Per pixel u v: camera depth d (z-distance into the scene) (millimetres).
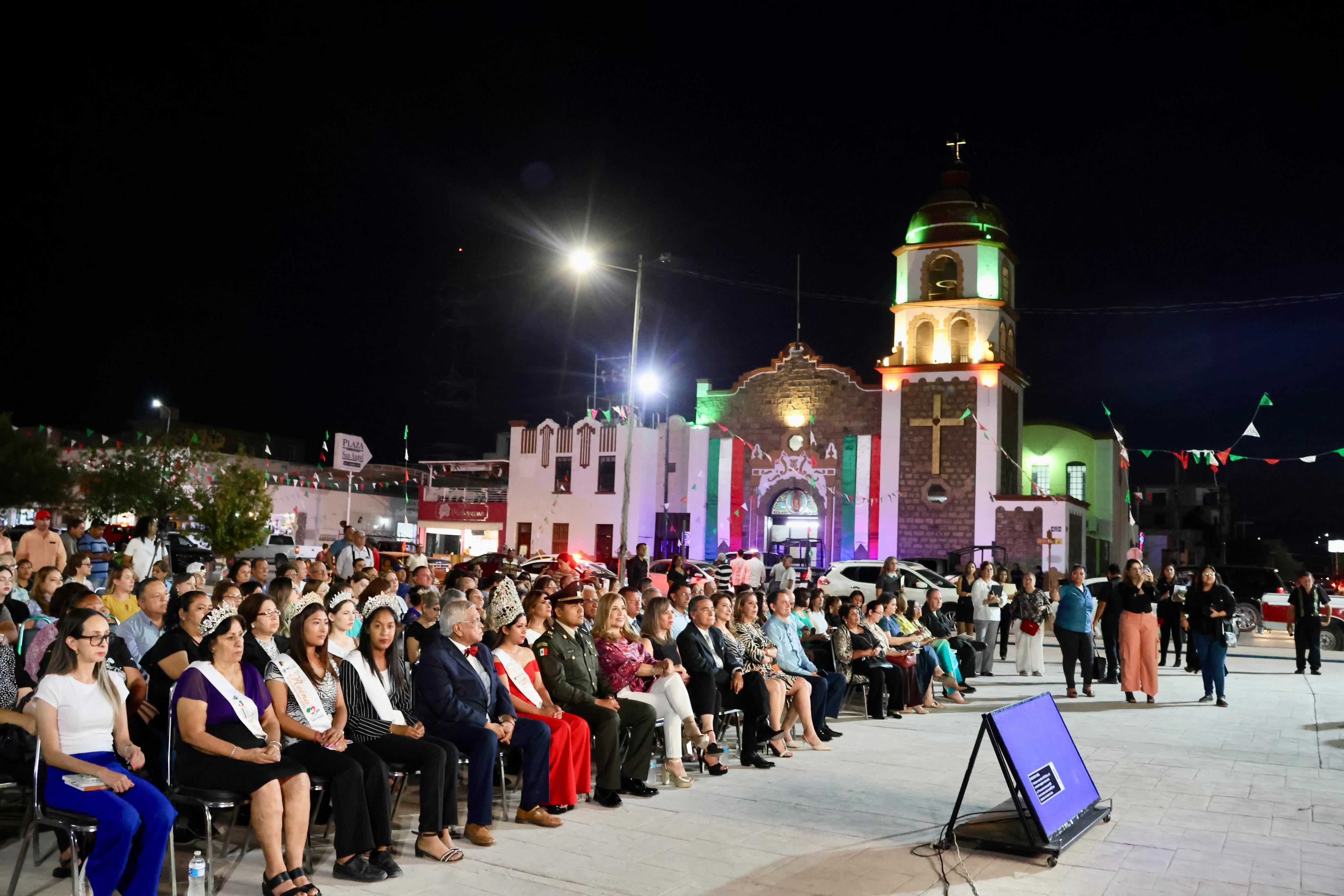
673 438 41438
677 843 7418
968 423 37188
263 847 6023
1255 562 72062
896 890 6461
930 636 14523
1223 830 7902
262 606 7078
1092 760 10547
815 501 39188
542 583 9742
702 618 10273
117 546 24344
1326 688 16797
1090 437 43562
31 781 6473
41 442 34062
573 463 42750
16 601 9664
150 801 5746
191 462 34438
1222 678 14773
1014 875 6777
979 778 9680
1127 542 46375
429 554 43094
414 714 7730
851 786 9305
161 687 7004
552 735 8109
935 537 37125
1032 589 18688
